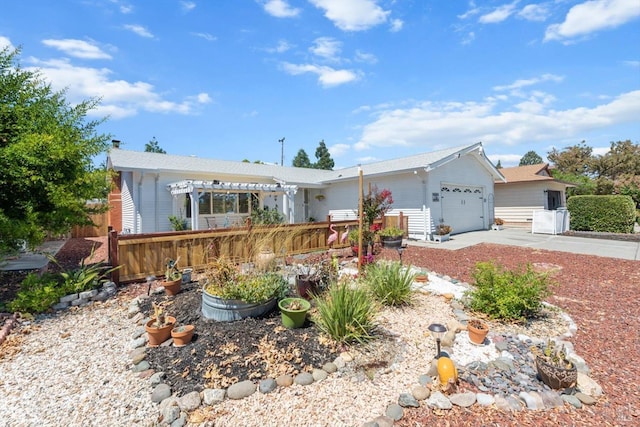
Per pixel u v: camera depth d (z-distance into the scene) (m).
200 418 2.40
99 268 5.63
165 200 12.78
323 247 9.44
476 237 12.80
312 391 2.72
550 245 10.66
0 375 3.04
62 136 5.61
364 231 7.33
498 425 2.36
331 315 3.44
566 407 2.55
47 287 4.66
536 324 4.11
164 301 4.74
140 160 13.28
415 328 3.89
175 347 3.39
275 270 5.24
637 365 3.16
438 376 2.84
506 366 3.06
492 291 4.36
